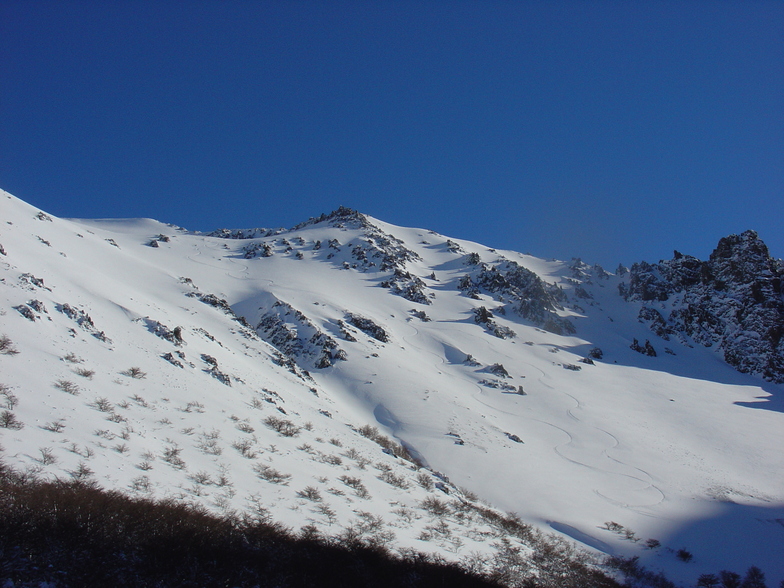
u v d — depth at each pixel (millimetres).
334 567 14320
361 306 101062
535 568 23469
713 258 131625
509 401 69438
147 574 10883
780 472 56500
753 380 100562
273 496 19969
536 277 129875
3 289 28453
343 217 173625
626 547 35344
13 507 10805
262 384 41219
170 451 20453
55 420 18328
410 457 46062
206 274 109688
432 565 17391
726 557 35906
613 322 126625
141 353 31688
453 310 112188
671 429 67438
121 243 125875
